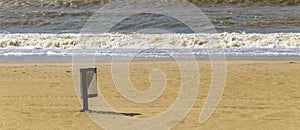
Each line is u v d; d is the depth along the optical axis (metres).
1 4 90.12
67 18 82.62
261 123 20.97
